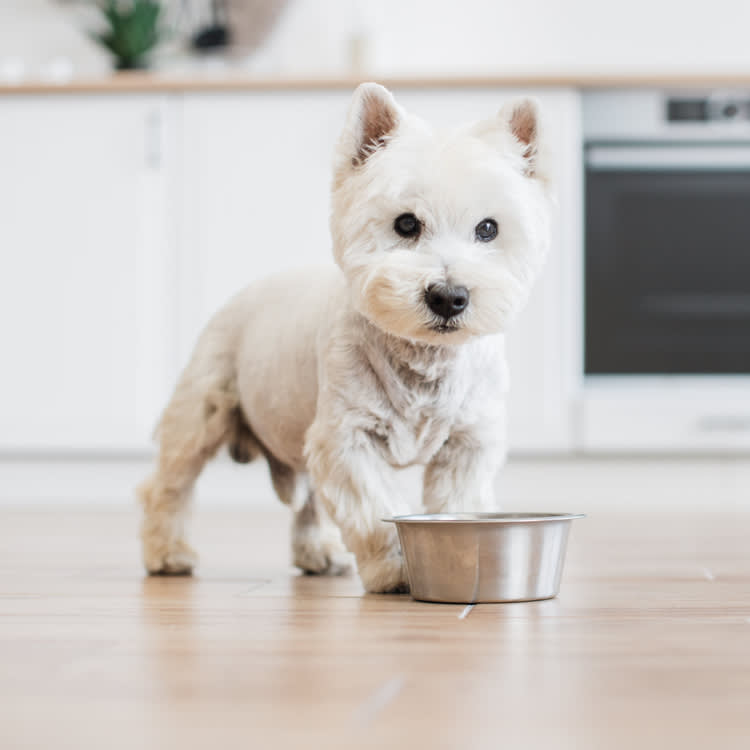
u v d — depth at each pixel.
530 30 3.61
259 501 3.12
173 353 3.10
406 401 1.37
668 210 3.02
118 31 3.32
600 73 3.00
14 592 1.43
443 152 1.33
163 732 0.68
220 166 3.09
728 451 3.02
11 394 3.11
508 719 0.71
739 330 3.03
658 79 3.00
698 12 3.60
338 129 3.08
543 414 3.01
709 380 3.02
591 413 3.00
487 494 1.44
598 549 1.96
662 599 1.31
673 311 3.03
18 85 3.08
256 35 3.58
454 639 1.02
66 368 3.10
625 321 3.02
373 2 3.61
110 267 3.10
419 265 1.27
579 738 0.66
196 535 2.32
